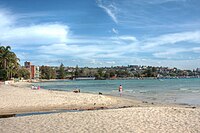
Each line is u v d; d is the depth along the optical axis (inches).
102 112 781.3
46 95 1534.2
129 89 3011.8
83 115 729.6
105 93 2246.6
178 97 1733.5
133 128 546.6
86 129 543.2
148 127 555.5
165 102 1369.3
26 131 531.2
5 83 4338.1
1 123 628.1
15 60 5634.8
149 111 784.3
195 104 1250.6
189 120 629.6
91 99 1368.1
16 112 903.1
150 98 1648.6
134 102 1341.0
